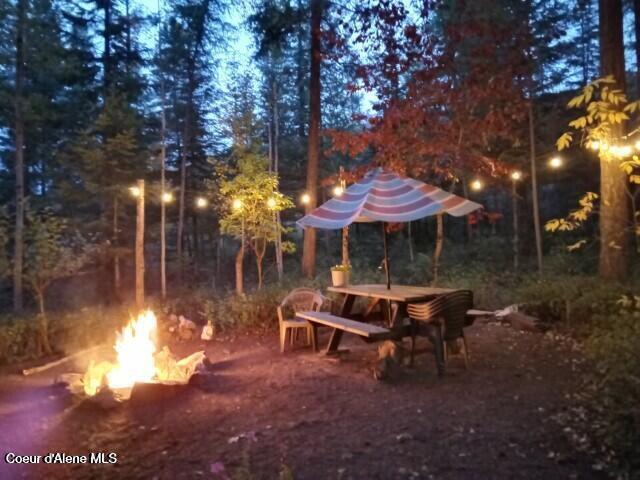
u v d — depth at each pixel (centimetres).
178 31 1395
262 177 1006
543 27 1158
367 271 1215
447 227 1858
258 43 1118
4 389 492
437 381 465
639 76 1141
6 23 968
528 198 1590
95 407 405
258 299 775
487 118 881
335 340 579
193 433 360
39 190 1609
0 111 1032
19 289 950
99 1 1299
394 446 325
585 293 659
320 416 383
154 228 1523
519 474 286
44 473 307
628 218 718
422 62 878
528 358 537
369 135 888
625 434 300
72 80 1277
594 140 419
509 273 1165
